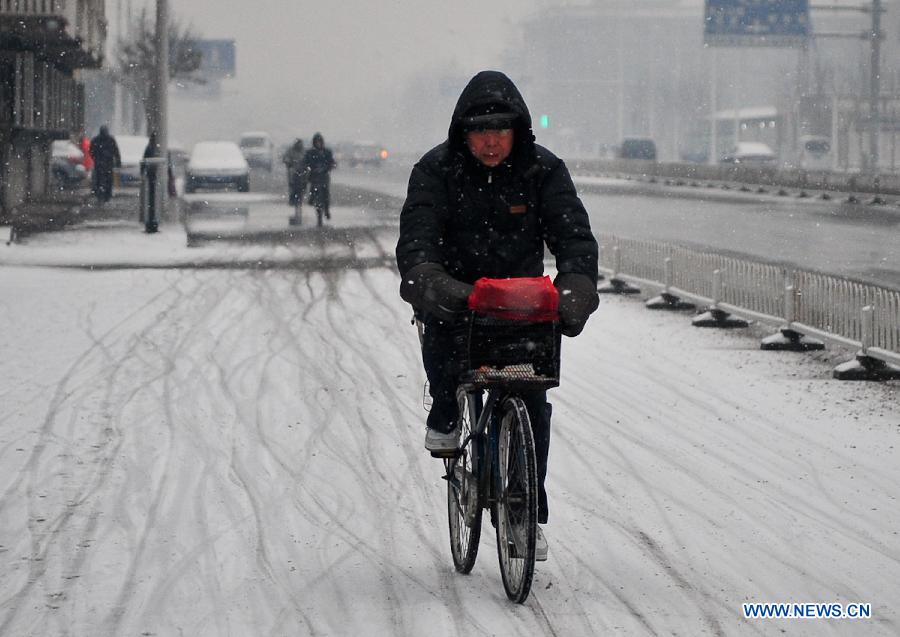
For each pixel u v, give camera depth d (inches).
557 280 476.7
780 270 1181.1
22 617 474.0
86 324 1235.2
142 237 2249.0
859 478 690.2
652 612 481.1
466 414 547.2
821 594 504.7
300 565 539.8
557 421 839.1
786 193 3767.2
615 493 660.1
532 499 462.6
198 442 765.3
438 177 493.7
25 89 2763.3
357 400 892.0
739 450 756.0
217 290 1514.5
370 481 682.2
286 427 808.3
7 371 987.3
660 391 942.4
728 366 1055.0
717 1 4653.1
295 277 1660.9
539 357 476.1
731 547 567.8
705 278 1352.1
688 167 4458.7
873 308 999.6
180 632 458.9
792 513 622.8
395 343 1135.0
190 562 541.6
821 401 905.5
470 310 467.2
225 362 1032.2
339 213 2974.9
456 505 538.0
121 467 704.4
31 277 1647.4
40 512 616.4
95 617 474.3
